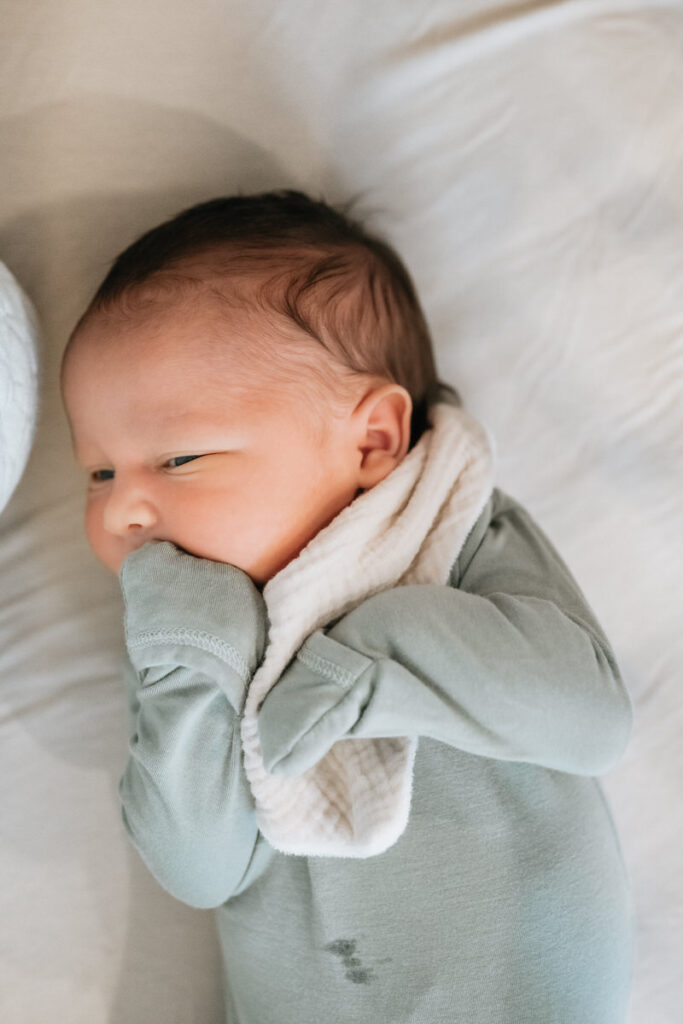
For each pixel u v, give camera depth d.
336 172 1.04
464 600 0.77
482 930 0.80
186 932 0.98
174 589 0.76
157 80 0.99
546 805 0.84
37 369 0.88
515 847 0.82
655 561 1.08
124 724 1.01
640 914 1.06
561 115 1.05
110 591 1.02
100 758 1.00
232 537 0.79
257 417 0.80
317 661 0.72
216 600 0.76
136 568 0.78
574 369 1.07
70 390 0.85
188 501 0.78
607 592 1.07
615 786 1.07
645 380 1.07
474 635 0.75
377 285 0.92
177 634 0.75
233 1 0.99
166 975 0.97
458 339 1.07
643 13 1.05
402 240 1.05
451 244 1.06
